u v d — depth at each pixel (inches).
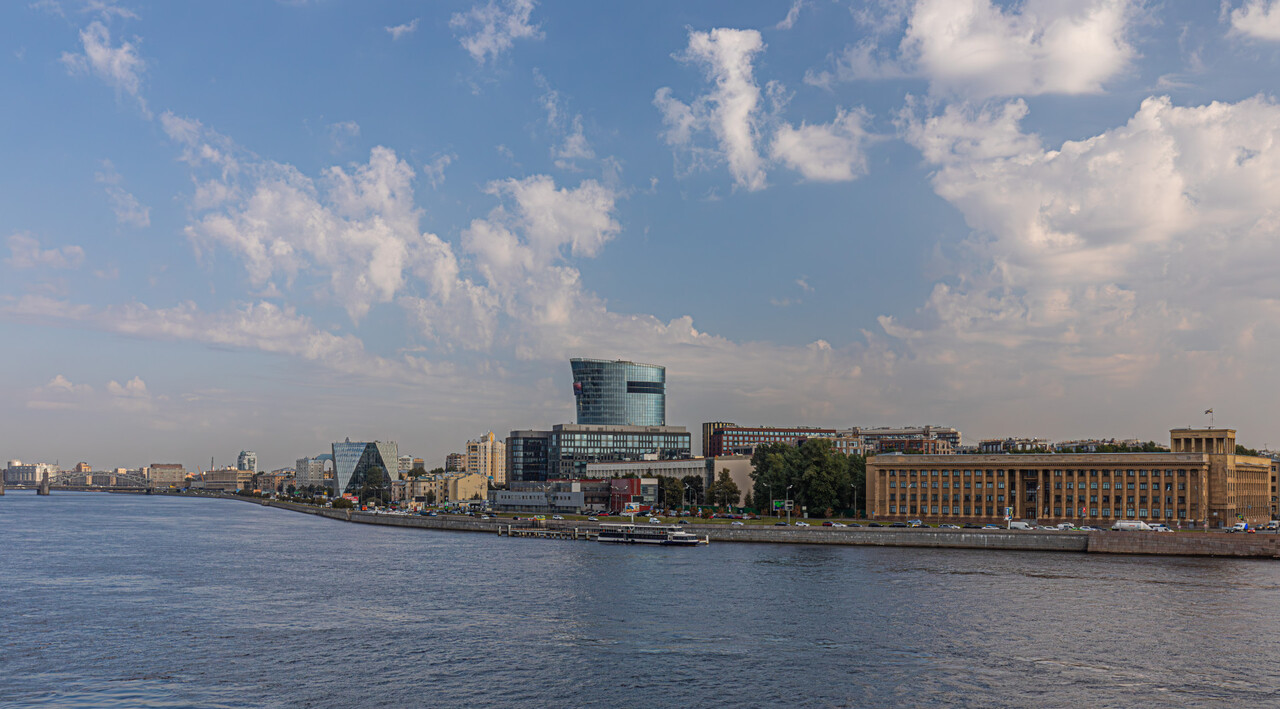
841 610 5787.4
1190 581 6875.0
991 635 5064.0
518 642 5007.4
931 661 4549.7
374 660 4643.2
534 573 7790.4
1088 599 6097.4
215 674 4404.5
